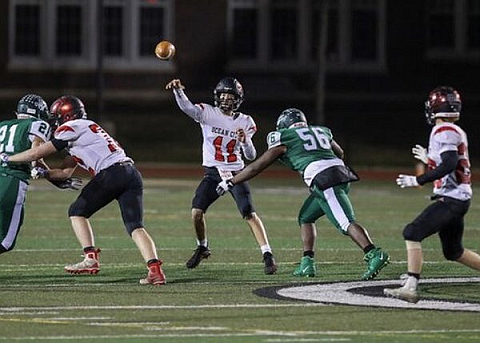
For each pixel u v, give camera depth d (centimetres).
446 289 2950
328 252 3828
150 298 2797
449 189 2678
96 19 9862
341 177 3050
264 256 3234
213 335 2334
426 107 2734
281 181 7525
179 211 5284
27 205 5528
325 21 8938
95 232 4428
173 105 9844
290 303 2719
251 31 10119
